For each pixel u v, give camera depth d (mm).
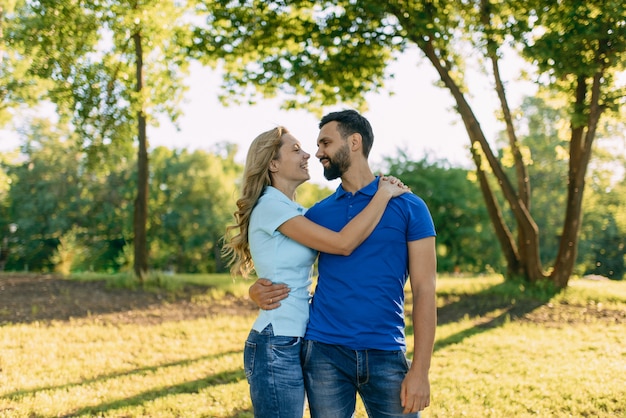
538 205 43438
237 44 13766
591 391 6117
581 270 43281
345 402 2982
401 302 3020
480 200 45844
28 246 44219
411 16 12336
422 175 46969
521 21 11453
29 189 43938
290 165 3357
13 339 8688
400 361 2926
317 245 2982
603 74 12430
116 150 16531
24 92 17016
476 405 5707
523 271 13836
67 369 7141
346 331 2926
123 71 14984
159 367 7336
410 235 2953
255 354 3047
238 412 5543
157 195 47594
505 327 10164
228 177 50875
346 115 3135
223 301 13484
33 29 13688
